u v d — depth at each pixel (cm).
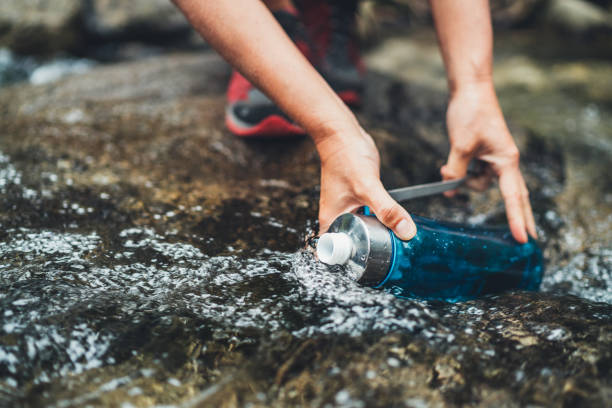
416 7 502
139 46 363
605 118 250
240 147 144
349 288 83
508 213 107
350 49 176
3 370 67
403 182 140
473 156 116
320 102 92
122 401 65
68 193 117
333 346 73
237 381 68
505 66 343
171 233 105
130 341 73
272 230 110
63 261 92
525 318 83
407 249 84
